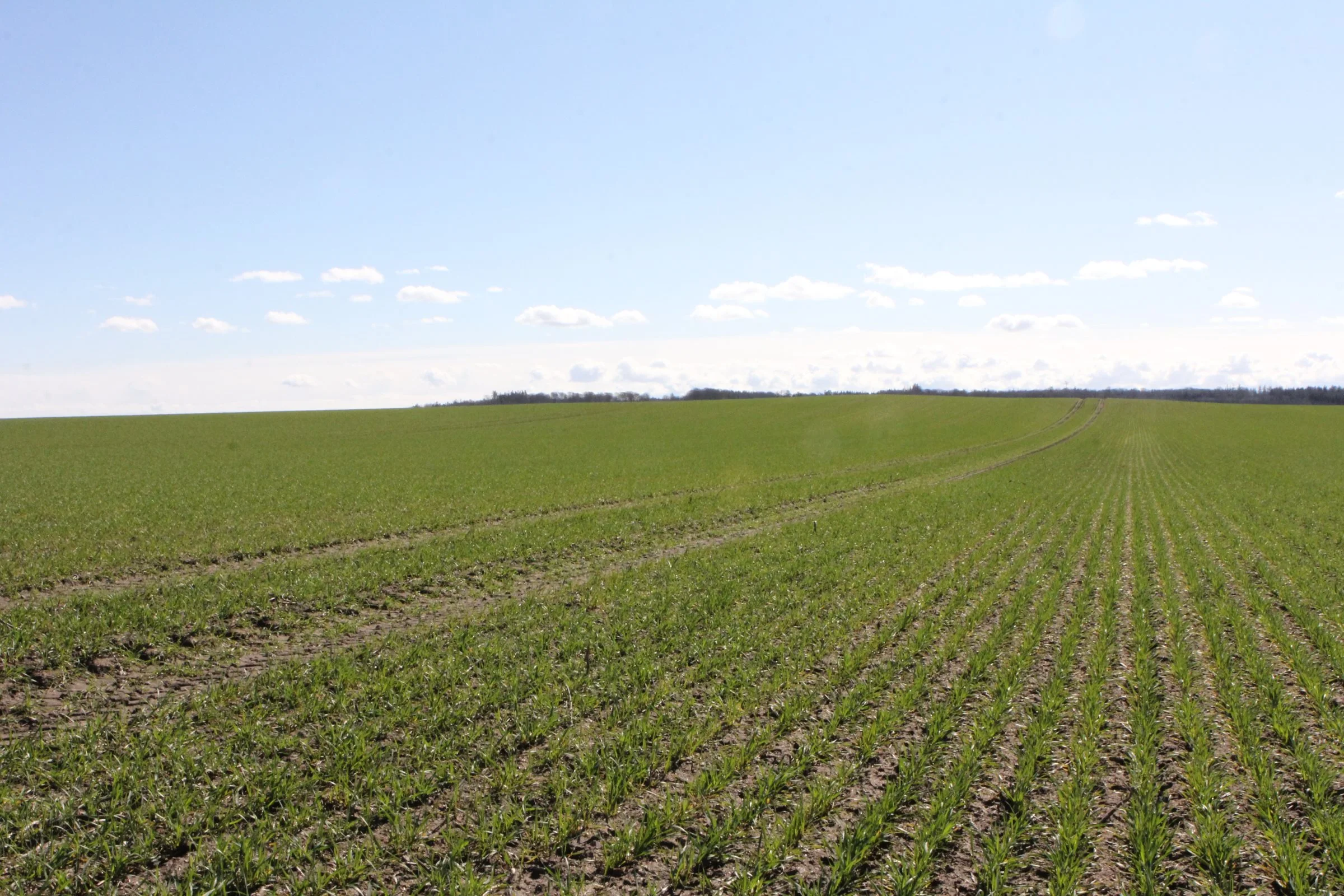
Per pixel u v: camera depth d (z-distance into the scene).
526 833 6.49
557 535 22.47
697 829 6.63
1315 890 5.75
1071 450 65.25
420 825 6.53
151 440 64.69
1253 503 32.97
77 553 18.58
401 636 12.47
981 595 15.69
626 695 9.70
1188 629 13.21
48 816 6.41
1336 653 11.34
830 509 29.95
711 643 11.88
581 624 13.05
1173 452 64.88
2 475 38.25
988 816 6.96
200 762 7.55
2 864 5.86
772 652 11.53
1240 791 7.42
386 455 51.38
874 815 6.62
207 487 33.09
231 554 19.47
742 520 27.03
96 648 11.34
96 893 5.56
